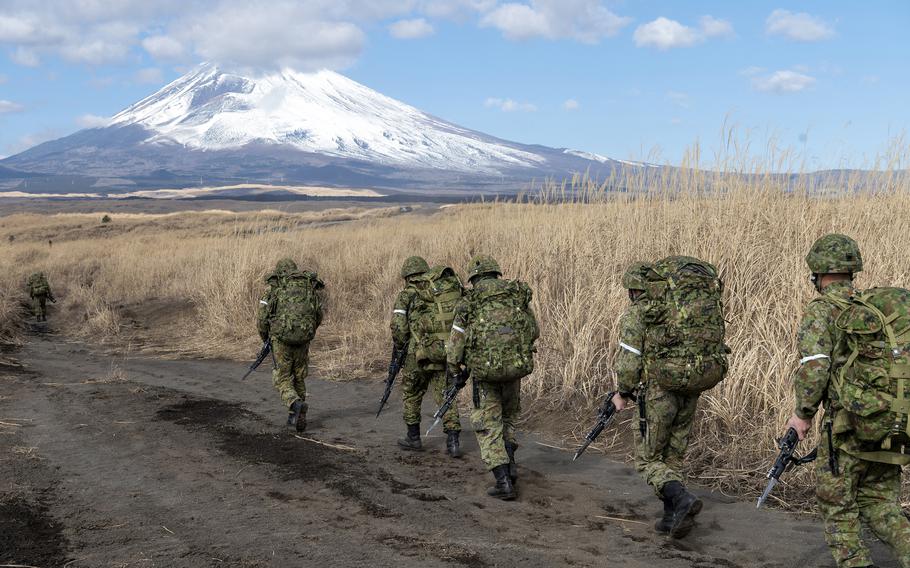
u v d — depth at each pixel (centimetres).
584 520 475
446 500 518
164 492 531
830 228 795
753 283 762
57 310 2227
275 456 638
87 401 876
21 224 8156
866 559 342
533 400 793
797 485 521
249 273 1595
